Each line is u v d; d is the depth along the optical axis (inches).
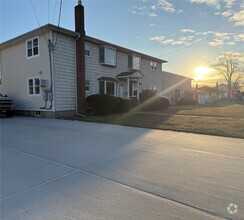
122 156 182.2
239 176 135.5
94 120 436.1
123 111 607.8
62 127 353.1
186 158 175.5
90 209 97.7
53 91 504.4
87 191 116.1
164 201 104.0
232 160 169.5
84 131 311.7
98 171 146.6
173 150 202.1
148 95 698.8
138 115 520.4
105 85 657.6
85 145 223.9
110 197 108.8
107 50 649.0
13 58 611.5
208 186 120.7
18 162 168.9
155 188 118.6
